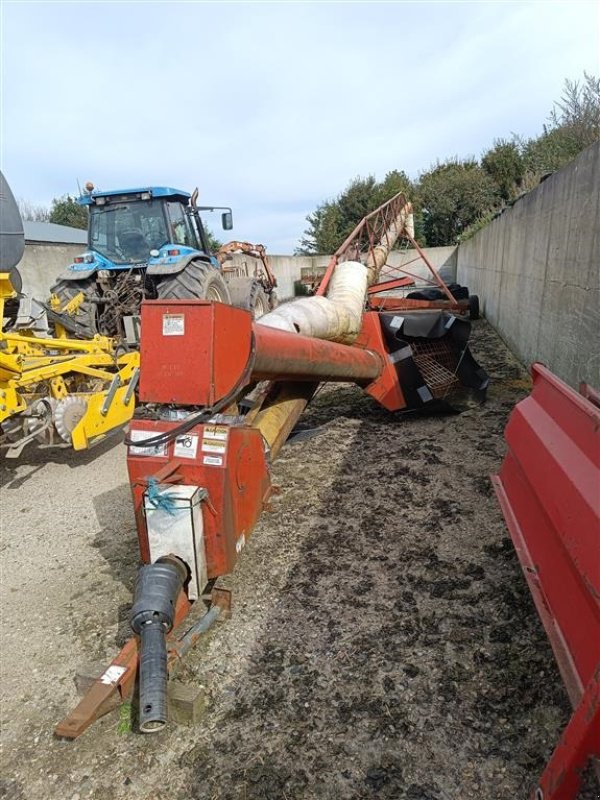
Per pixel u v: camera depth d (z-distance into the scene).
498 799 1.45
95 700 1.63
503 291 7.77
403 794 1.48
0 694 1.95
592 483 1.43
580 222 3.76
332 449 3.95
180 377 2.05
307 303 3.93
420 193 22.83
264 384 3.51
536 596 1.67
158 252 5.82
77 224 30.41
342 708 1.77
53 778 1.61
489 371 6.02
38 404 3.68
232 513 2.08
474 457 3.62
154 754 1.66
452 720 1.69
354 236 6.43
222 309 2.08
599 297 3.32
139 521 2.07
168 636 1.91
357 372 3.96
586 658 1.29
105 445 4.46
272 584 2.43
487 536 2.67
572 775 1.14
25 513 3.34
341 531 2.83
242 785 1.54
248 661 1.99
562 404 1.87
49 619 2.33
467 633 2.05
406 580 2.39
